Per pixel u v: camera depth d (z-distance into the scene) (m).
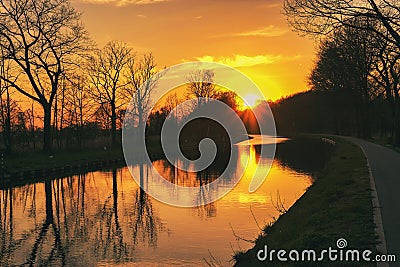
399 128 47.16
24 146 55.47
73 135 64.44
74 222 23.19
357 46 42.56
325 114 103.62
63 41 48.53
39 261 16.69
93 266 15.88
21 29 45.75
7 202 29.55
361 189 18.30
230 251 16.31
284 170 42.19
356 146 49.00
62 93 63.12
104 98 68.00
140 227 21.39
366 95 65.38
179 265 15.38
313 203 18.30
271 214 22.36
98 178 42.41
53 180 39.94
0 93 51.09
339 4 25.44
